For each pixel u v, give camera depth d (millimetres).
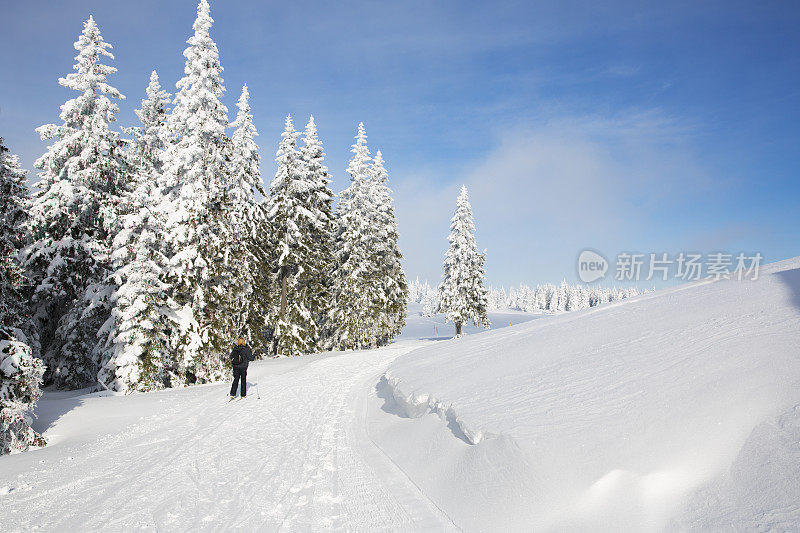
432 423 7746
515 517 4594
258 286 25688
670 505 4082
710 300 9047
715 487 4090
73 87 18578
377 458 7445
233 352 13508
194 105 19250
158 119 23328
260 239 26828
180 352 18781
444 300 41938
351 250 33531
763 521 3549
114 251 17469
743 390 5121
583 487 4566
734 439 4520
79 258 18609
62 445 9008
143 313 16906
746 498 3844
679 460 4500
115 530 4887
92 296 18422
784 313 6969
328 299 34250
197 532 4805
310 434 9070
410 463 6918
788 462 3990
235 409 11766
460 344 13844
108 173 19297
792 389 4855
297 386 15219
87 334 19500
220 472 6832
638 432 5047
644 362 6832
